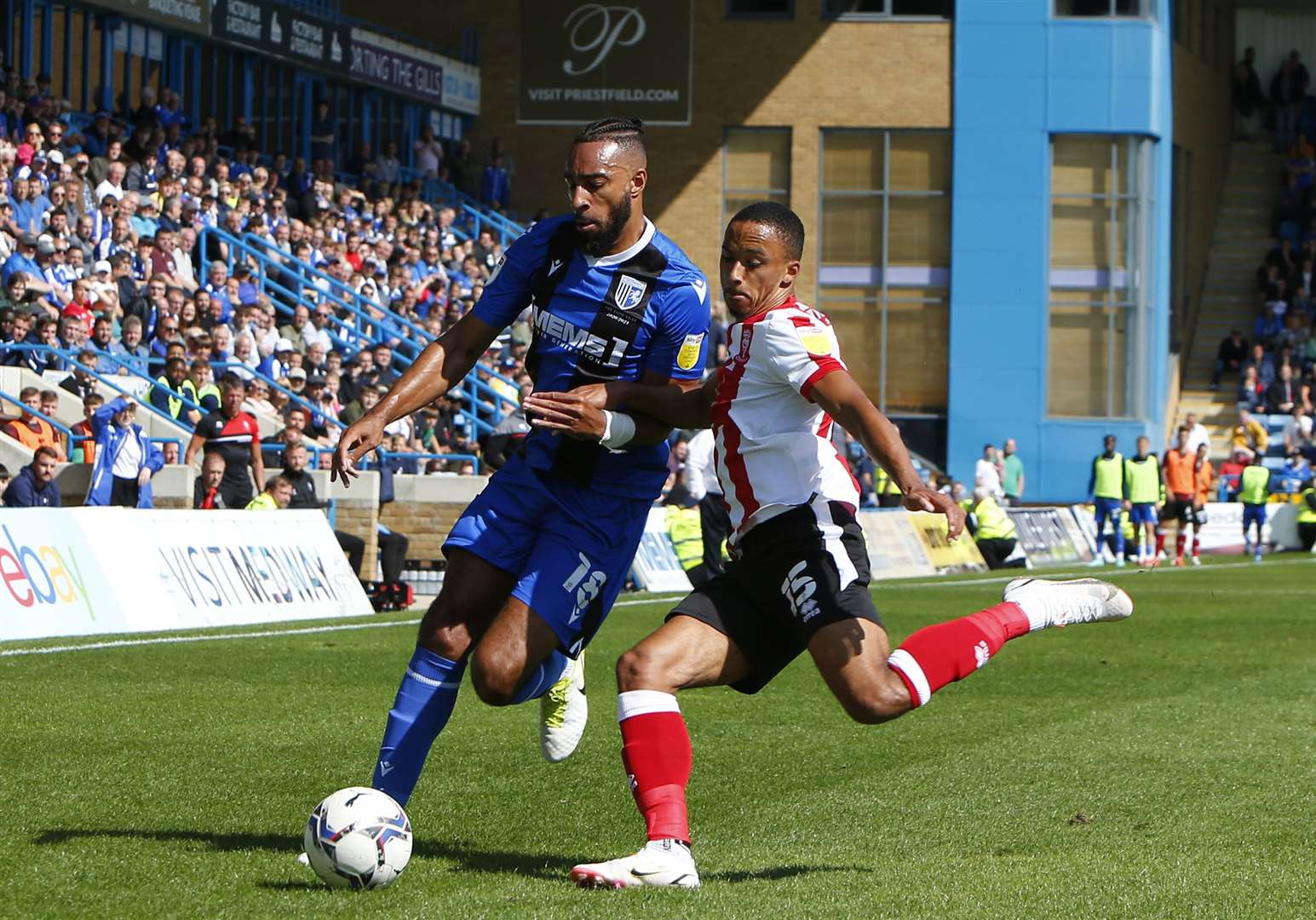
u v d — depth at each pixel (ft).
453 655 50.85
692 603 47.11
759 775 69.21
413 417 208.23
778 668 47.91
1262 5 410.11
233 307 207.41
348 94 297.74
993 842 55.47
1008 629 46.80
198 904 44.29
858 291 334.65
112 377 180.55
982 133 328.29
